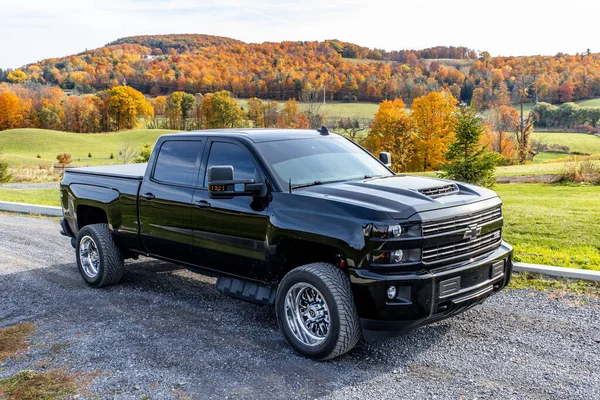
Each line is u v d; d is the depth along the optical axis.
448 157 18.75
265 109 116.31
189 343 5.02
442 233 4.27
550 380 4.05
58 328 5.52
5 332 5.46
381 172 5.64
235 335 5.20
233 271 5.36
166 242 5.95
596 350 4.55
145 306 6.15
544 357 4.46
